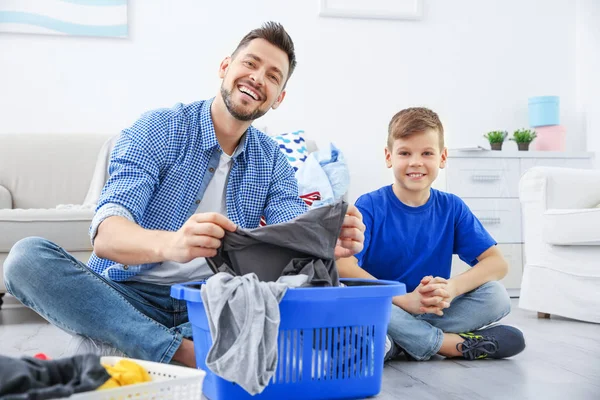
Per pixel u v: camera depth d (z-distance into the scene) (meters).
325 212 1.25
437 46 3.85
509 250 3.48
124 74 3.49
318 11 3.69
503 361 1.70
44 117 3.41
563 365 1.64
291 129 3.68
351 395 1.21
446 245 1.88
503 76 3.93
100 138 3.32
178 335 1.35
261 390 1.03
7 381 0.79
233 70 1.52
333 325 1.17
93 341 1.37
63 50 3.42
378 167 3.77
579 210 2.54
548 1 3.99
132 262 1.27
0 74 3.35
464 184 3.44
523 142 3.67
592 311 2.51
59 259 1.34
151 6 3.52
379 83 3.78
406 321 1.68
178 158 1.53
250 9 3.62
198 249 1.15
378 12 3.74
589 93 3.92
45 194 3.17
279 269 1.23
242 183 1.61
